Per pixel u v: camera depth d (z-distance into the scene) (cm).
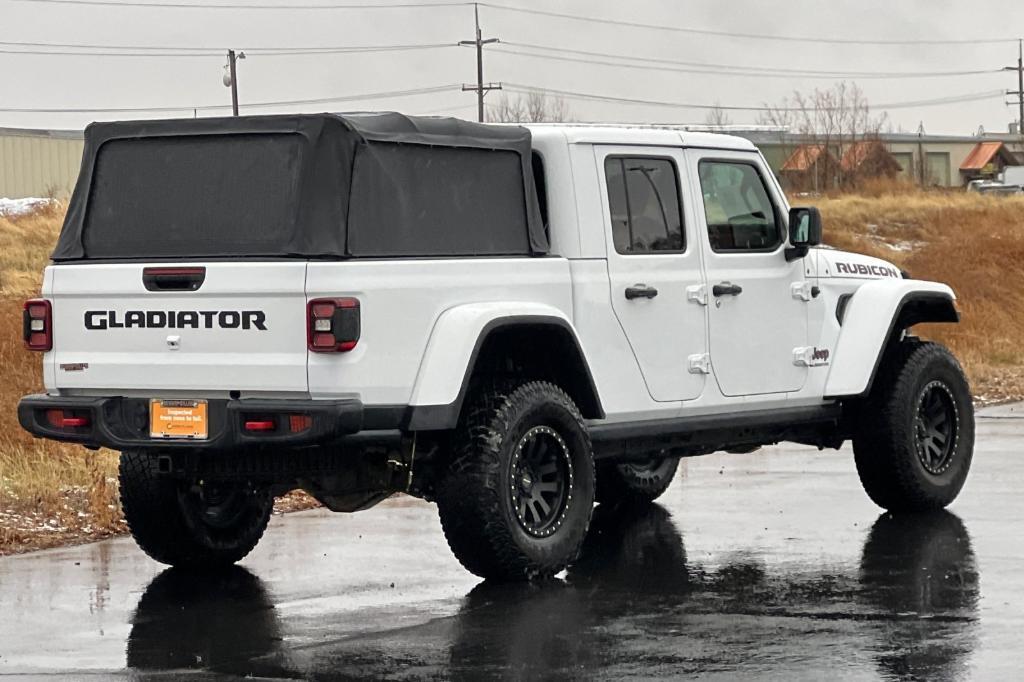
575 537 891
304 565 946
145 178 871
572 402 897
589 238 933
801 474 1295
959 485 1113
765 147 7475
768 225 1046
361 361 812
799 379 1046
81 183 890
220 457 862
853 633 729
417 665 688
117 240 876
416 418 825
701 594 833
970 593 817
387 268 824
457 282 855
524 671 671
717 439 1022
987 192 6281
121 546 1021
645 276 959
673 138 993
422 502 1193
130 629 780
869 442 1084
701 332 988
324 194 821
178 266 837
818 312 1062
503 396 864
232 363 825
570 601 822
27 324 885
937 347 1116
